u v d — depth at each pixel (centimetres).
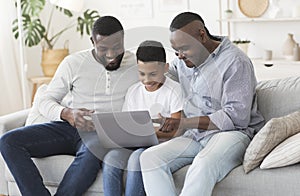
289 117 262
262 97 288
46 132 291
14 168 275
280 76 499
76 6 482
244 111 263
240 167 257
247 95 264
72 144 297
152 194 250
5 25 505
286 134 253
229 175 253
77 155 280
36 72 571
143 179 253
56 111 291
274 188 244
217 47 273
